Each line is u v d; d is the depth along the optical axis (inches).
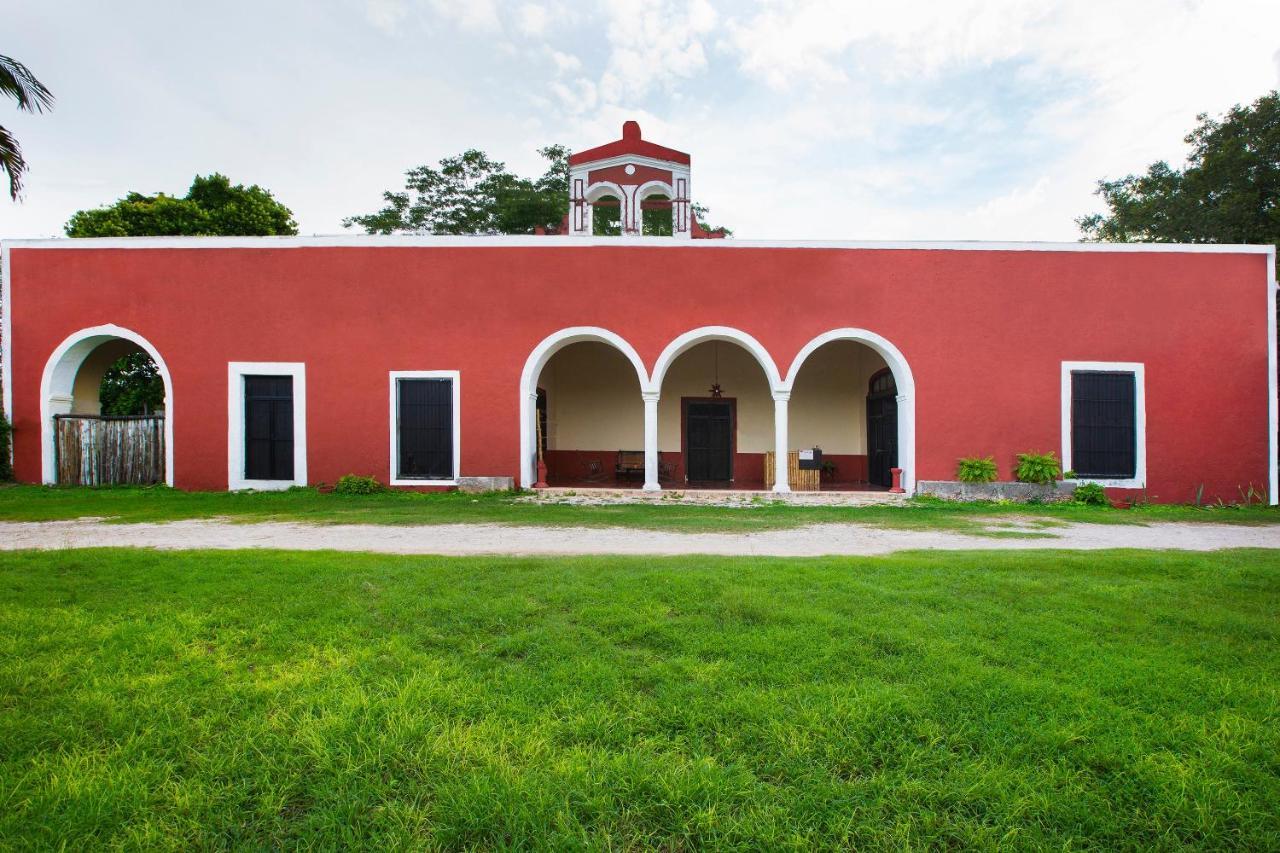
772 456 519.5
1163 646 142.1
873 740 102.8
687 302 478.6
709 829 82.8
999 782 91.8
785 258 478.3
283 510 370.9
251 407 481.1
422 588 177.6
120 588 176.4
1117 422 471.5
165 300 477.1
